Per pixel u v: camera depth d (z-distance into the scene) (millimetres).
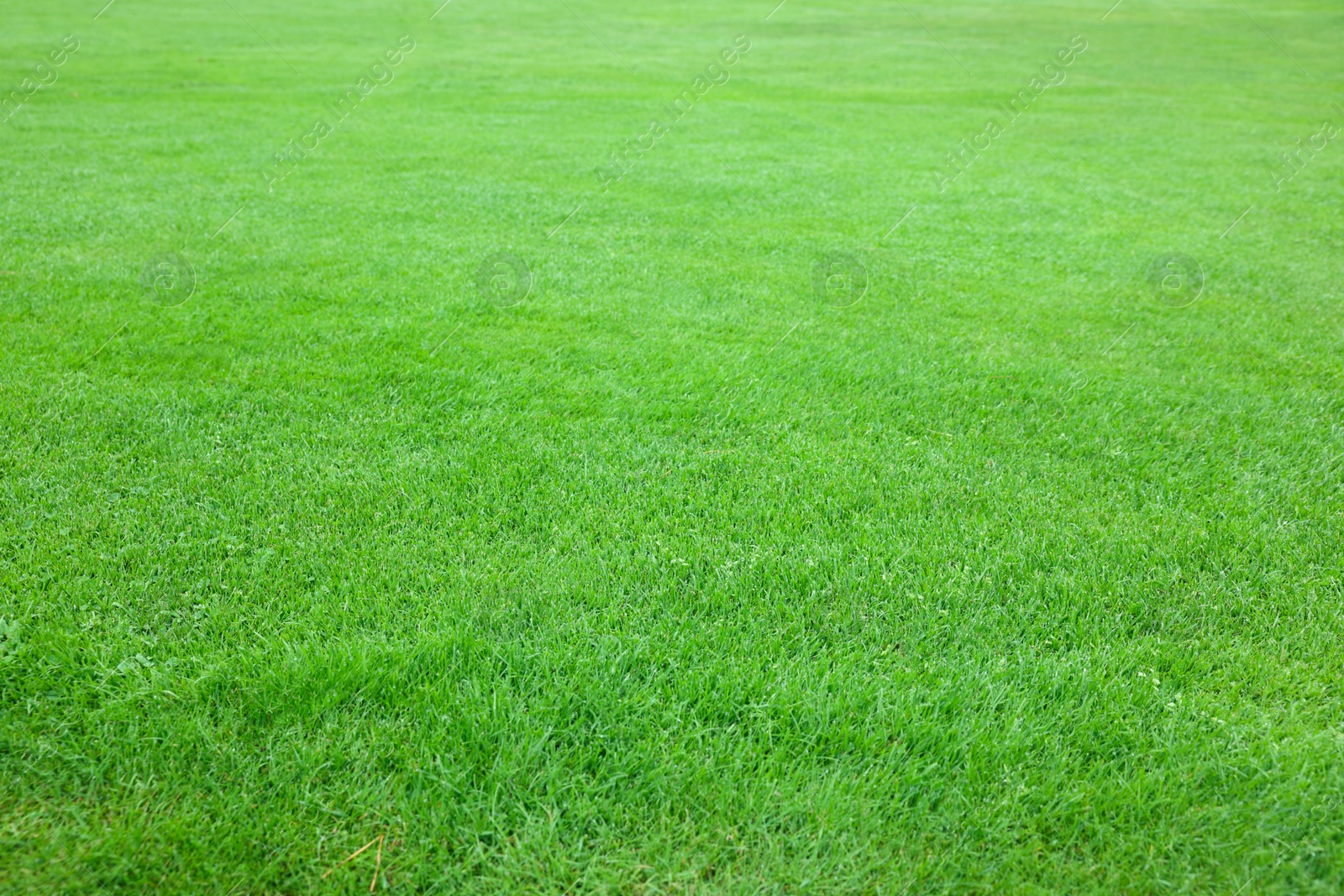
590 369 5078
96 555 3303
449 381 4824
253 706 2684
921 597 3217
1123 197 9344
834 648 3000
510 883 2252
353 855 2312
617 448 4230
